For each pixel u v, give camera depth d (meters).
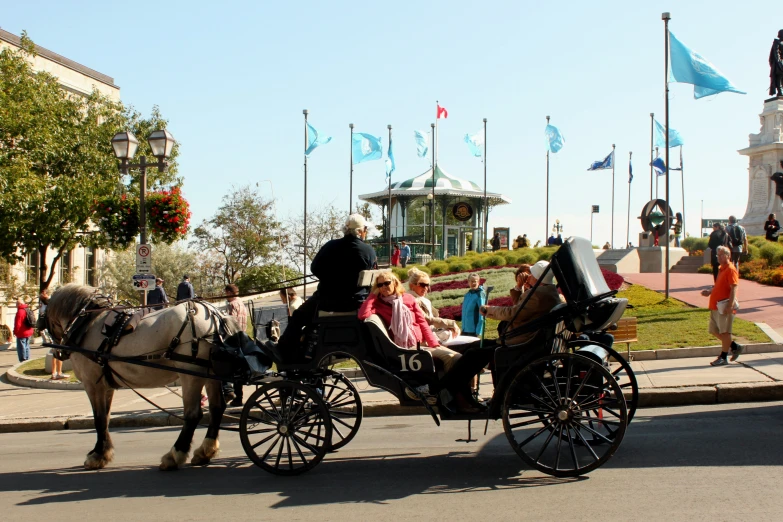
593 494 6.18
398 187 56.59
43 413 12.70
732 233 22.84
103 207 22.19
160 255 40.12
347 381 8.34
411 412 11.20
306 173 37.25
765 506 5.62
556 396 6.91
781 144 36.34
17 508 6.59
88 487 7.28
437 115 47.81
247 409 7.38
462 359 7.33
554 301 7.38
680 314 18.41
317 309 7.71
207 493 6.85
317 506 6.22
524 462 7.49
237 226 50.25
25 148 26.09
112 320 8.30
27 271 32.34
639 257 33.47
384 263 53.88
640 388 10.66
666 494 6.05
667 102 21.91
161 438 10.28
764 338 14.24
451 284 26.80
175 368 7.86
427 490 6.57
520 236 44.50
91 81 38.47
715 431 8.27
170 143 17.08
